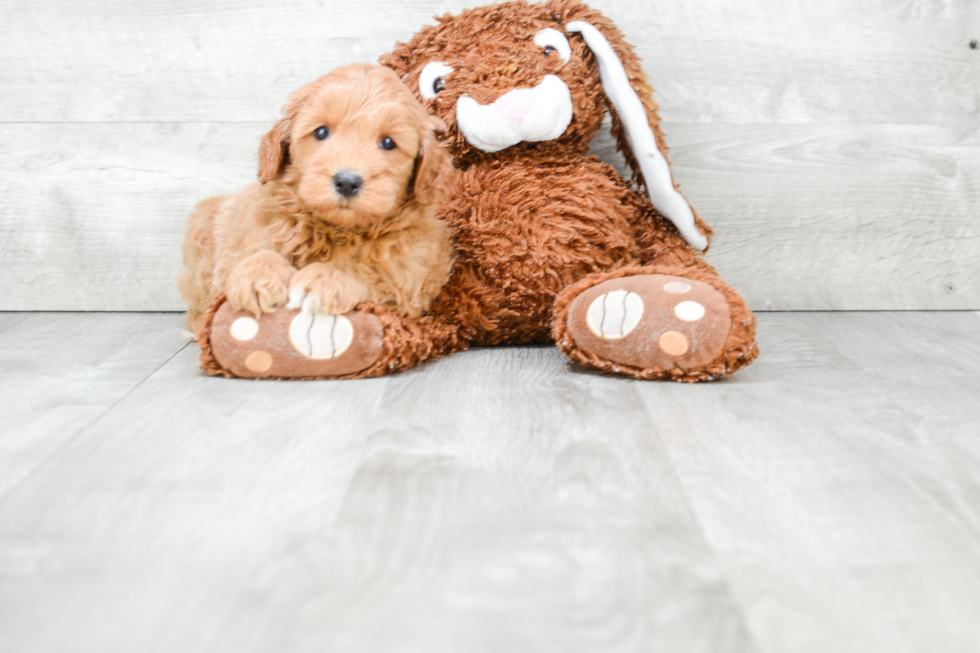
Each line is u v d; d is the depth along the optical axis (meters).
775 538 0.74
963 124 1.72
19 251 1.76
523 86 1.35
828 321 1.69
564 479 0.86
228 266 1.30
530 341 1.49
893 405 1.12
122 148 1.72
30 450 0.95
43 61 1.69
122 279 1.78
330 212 1.17
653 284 1.22
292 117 1.24
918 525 0.77
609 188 1.43
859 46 1.68
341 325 1.20
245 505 0.80
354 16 1.67
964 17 1.67
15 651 0.58
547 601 0.64
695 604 0.64
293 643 0.59
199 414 1.07
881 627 0.62
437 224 1.34
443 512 0.79
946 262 1.77
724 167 1.72
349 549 0.72
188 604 0.64
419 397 1.14
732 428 1.02
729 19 1.67
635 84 1.44
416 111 1.24
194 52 1.69
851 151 1.72
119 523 0.77
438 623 0.61
